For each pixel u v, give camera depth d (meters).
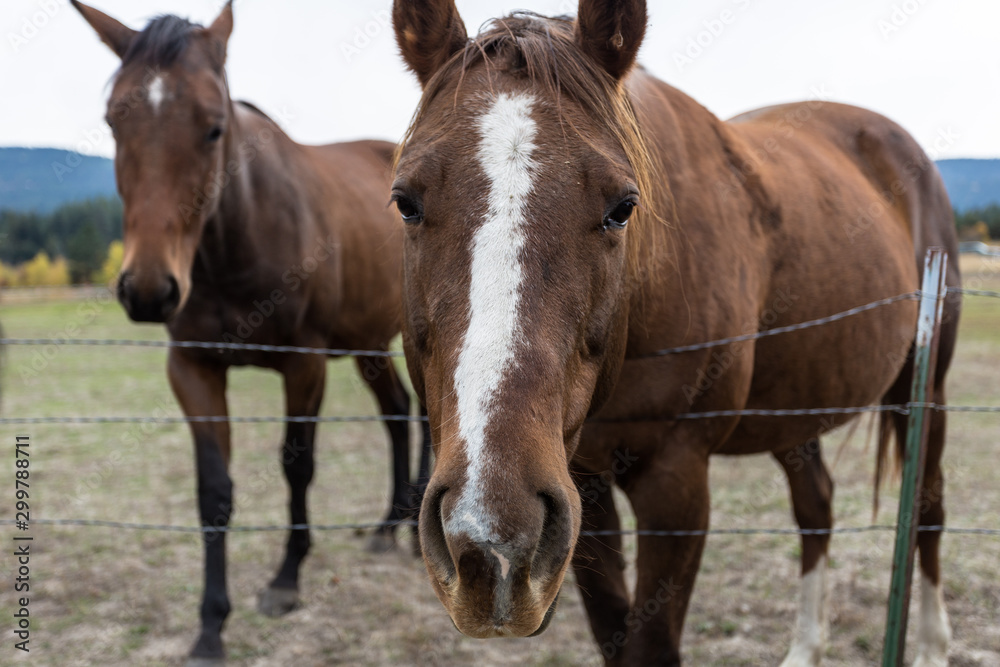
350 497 4.75
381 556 3.92
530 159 1.29
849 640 2.96
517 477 1.10
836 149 2.93
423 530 1.19
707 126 2.17
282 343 3.52
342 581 3.58
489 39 1.51
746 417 2.25
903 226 2.91
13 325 15.33
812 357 2.29
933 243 3.04
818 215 2.39
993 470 4.98
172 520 4.27
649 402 1.87
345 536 4.23
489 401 1.15
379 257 4.29
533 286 1.23
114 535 4.04
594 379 1.42
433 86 1.51
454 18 1.62
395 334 4.66
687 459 1.92
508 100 1.38
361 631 3.08
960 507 4.27
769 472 5.02
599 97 1.46
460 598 1.09
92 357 12.12
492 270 1.22
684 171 1.97
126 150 2.95
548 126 1.34
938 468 2.99
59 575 3.53
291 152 3.79
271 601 3.25
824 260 2.33
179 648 2.93
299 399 3.56
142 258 2.83
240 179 3.27
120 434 6.43
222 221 3.22
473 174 1.29
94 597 3.32
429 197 1.31
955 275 3.10
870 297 2.48
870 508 4.33
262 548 3.97
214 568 2.91
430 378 1.38
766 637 2.97
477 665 2.81
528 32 1.52
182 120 2.95
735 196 2.09
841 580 3.45
